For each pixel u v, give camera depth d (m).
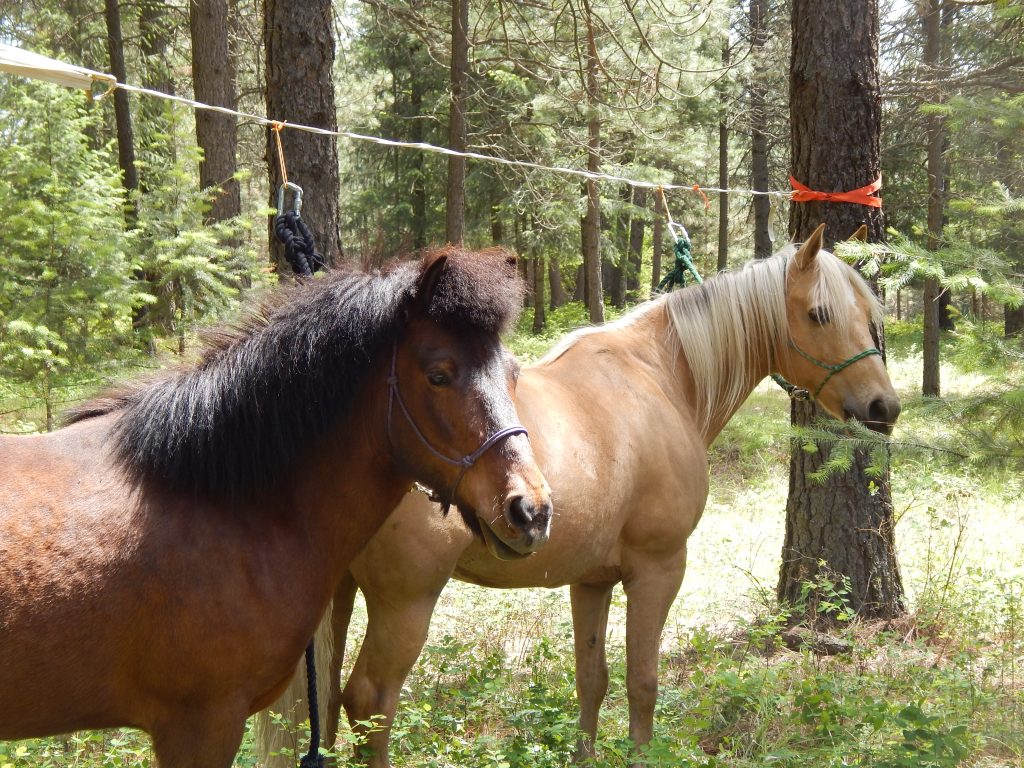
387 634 3.24
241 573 2.37
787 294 4.29
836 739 3.66
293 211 3.49
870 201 5.47
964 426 3.35
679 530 3.90
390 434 2.49
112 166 7.16
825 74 5.50
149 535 2.28
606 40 13.89
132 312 6.27
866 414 4.17
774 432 4.34
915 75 11.45
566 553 3.53
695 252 29.78
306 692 3.21
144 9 14.12
